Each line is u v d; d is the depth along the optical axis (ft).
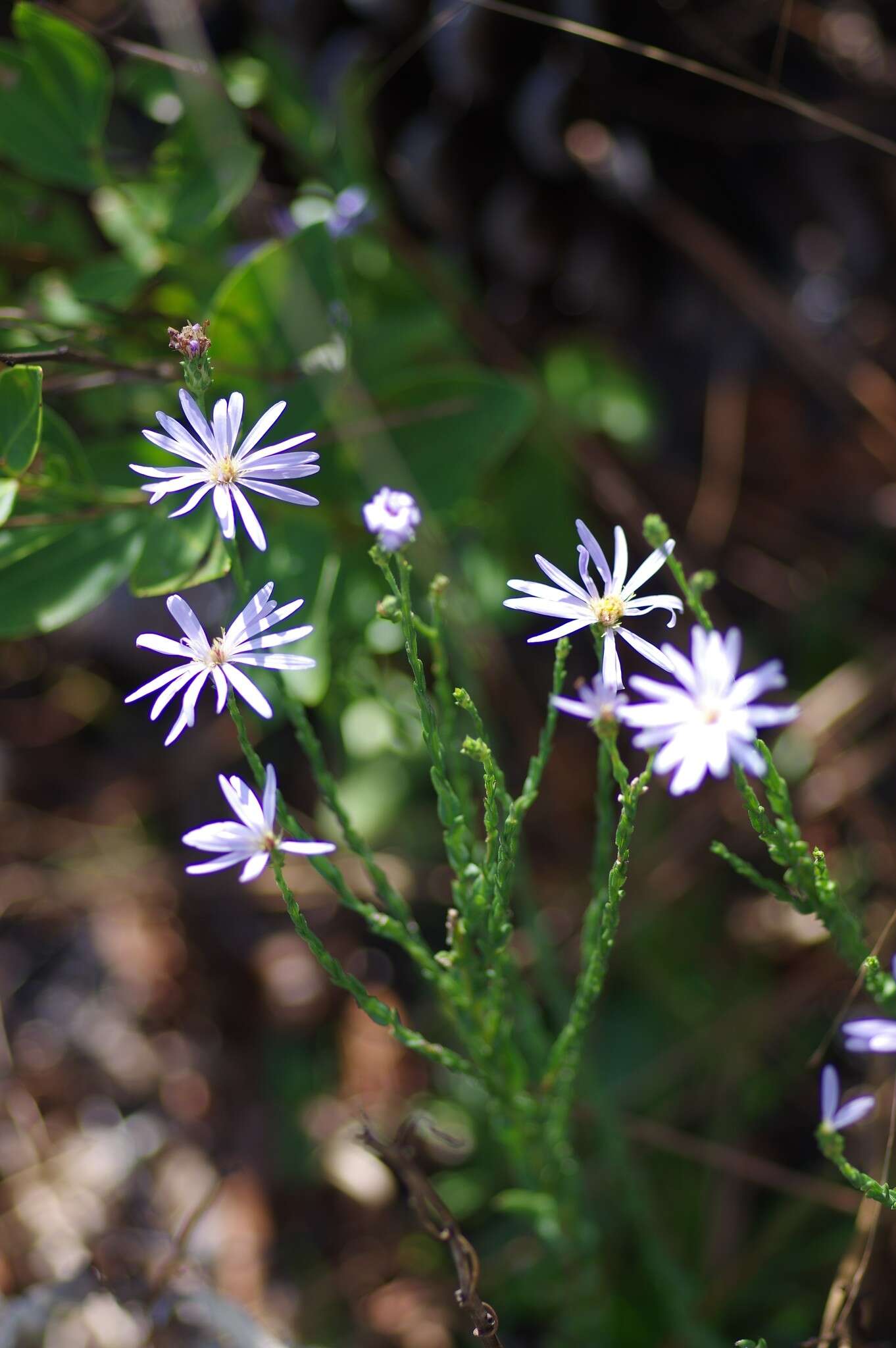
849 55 1.58
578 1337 1.27
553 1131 1.11
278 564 1.22
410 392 1.32
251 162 1.26
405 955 1.67
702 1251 1.35
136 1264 1.41
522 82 1.59
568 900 1.57
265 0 1.61
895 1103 1.02
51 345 1.21
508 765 1.63
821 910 0.97
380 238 1.57
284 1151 1.56
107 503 1.16
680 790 0.81
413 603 1.38
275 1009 1.67
